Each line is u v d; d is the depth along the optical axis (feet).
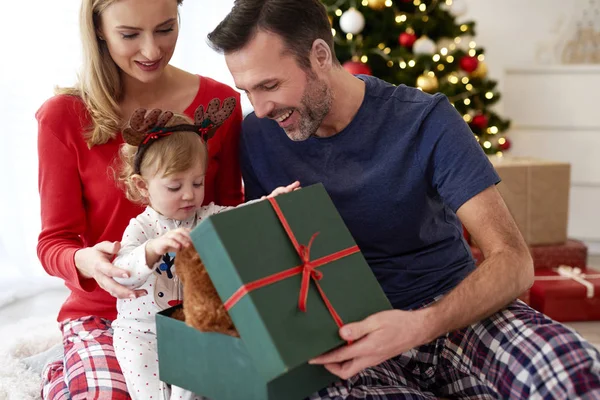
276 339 3.43
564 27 12.37
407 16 10.94
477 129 11.23
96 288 5.34
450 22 11.20
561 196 9.62
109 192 5.30
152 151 4.75
